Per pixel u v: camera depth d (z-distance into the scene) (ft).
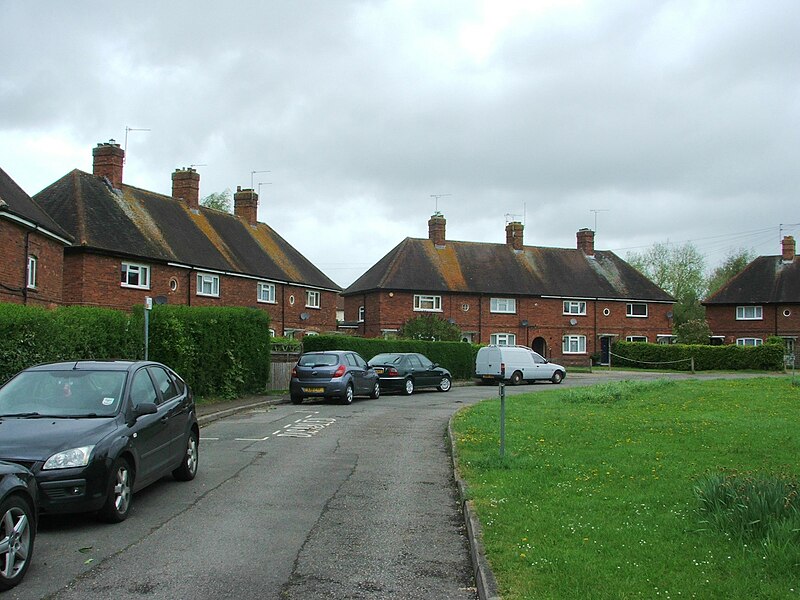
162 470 29.78
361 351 102.83
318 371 74.02
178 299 113.80
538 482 29.12
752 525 20.25
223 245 130.52
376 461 38.78
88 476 23.95
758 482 22.08
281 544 22.93
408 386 90.17
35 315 42.22
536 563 18.72
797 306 182.39
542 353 173.17
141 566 20.59
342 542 23.22
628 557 19.10
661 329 185.47
